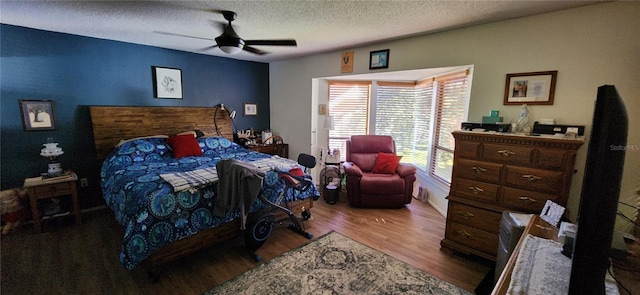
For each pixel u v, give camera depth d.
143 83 3.70
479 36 2.57
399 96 4.37
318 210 3.58
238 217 2.47
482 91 2.60
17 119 2.88
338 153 4.25
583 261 0.71
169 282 2.06
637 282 0.94
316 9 2.18
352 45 3.52
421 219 3.30
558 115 2.21
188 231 2.15
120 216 2.13
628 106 1.92
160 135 3.74
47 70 3.00
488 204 2.29
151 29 2.87
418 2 2.01
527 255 1.21
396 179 3.55
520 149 2.09
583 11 2.04
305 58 4.36
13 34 2.78
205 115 4.27
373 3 2.04
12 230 2.78
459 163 2.41
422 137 4.14
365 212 3.52
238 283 2.07
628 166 1.49
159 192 2.07
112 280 2.06
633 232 1.25
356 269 2.27
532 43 2.29
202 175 2.49
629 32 1.90
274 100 5.08
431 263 2.36
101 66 3.35
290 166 3.03
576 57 2.10
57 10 2.29
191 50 4.01
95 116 3.25
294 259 2.40
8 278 2.06
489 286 2.03
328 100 4.46
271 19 2.45
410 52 3.11
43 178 2.83
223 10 2.24
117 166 2.92
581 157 2.10
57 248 2.50
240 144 4.68
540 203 2.05
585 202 0.70
